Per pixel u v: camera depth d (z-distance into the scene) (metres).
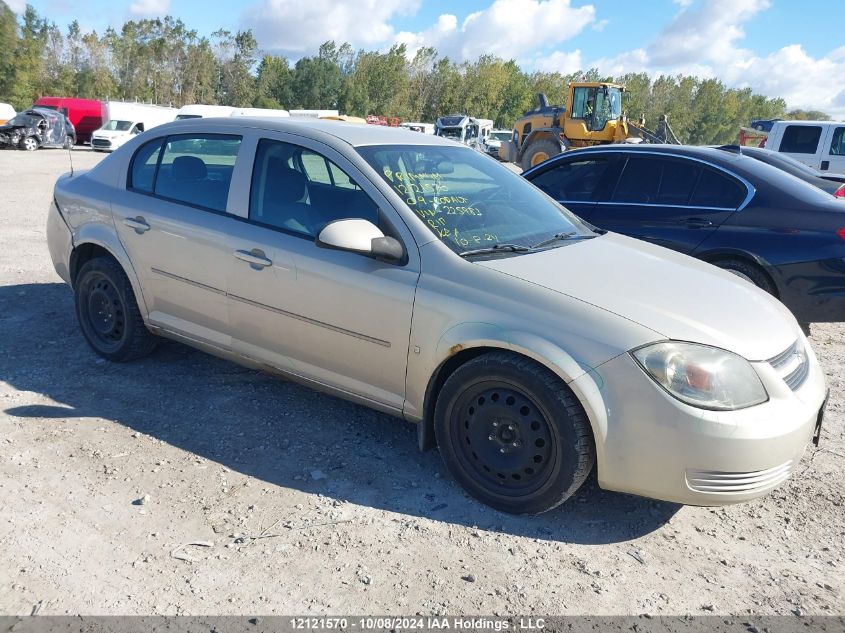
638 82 116.19
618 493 3.37
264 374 4.50
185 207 4.02
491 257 3.29
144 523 2.87
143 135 4.40
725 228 5.61
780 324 3.24
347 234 3.19
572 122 22.55
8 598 2.40
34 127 28.84
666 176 5.99
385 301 3.27
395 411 3.40
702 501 2.81
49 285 6.44
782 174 5.90
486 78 100.19
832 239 5.26
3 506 2.92
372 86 100.38
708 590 2.69
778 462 2.83
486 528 3.01
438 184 3.72
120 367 4.49
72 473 3.21
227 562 2.66
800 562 2.91
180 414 3.88
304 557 2.72
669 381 2.76
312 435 3.73
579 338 2.87
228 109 36.16
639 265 3.53
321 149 3.64
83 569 2.57
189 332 4.07
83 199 4.48
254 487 3.20
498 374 3.01
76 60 90.88
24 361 4.52
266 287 3.64
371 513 3.05
